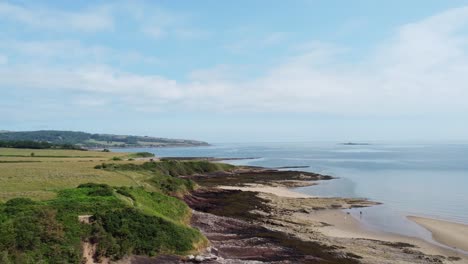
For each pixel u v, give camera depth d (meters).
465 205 58.09
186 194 59.84
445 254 34.34
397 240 38.94
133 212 30.56
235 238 35.53
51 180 44.25
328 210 54.25
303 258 30.27
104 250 26.22
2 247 22.30
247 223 41.88
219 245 32.97
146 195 41.22
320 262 29.44
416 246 36.53
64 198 31.61
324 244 34.91
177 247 29.42
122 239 27.78
